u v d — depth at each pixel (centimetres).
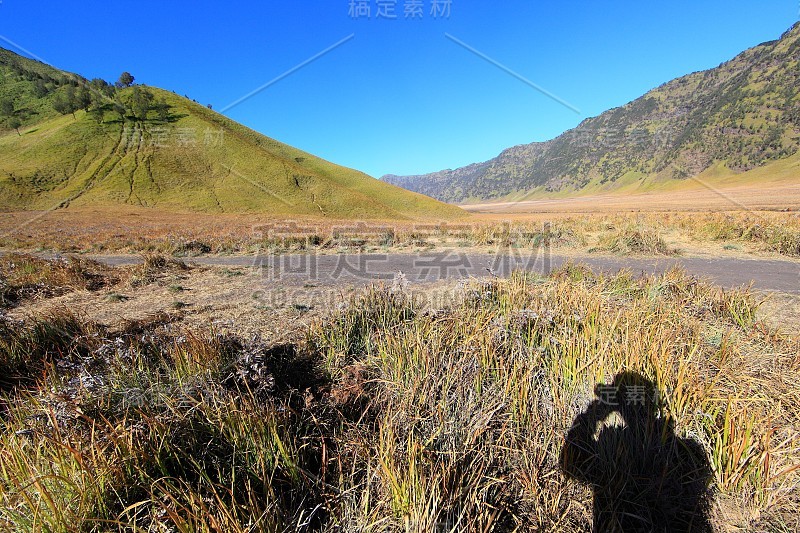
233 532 152
